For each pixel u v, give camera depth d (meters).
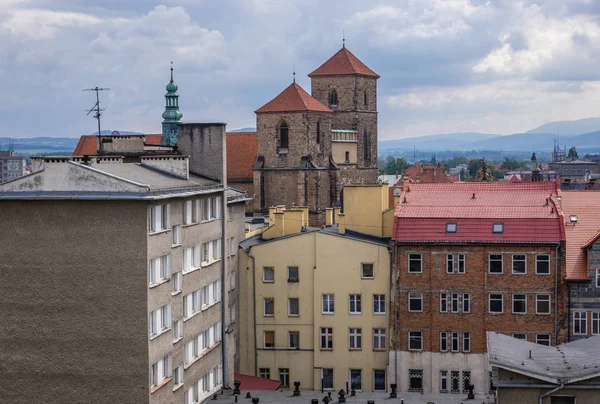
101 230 91.00
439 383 123.94
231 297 127.19
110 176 90.31
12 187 92.25
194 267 105.06
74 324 91.88
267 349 129.50
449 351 123.75
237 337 130.12
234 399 107.94
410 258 124.75
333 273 127.69
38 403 93.12
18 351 93.19
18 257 92.62
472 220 124.06
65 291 91.88
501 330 122.75
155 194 90.56
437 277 123.88
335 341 127.88
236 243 130.12
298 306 128.88
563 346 93.44
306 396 109.06
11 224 92.62
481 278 123.00
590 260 120.50
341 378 127.94
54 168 91.62
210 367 110.12
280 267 129.12
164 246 94.75
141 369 90.69
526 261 122.06
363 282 126.94
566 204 131.62
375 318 126.94
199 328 106.31
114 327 91.06
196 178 112.31
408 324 124.62
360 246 126.81
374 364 127.06
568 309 121.00
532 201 128.12
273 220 150.00
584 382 80.62
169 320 96.12
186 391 101.88
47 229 92.06
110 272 91.00
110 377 91.44
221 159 115.06
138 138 129.00
